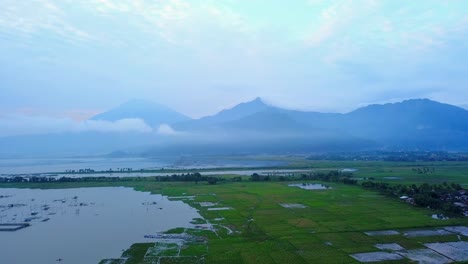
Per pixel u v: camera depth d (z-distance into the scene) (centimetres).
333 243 9575
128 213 14012
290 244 9519
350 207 14212
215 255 8738
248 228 11194
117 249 9519
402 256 8575
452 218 12162
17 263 8662
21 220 13025
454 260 8312
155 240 10169
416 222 11612
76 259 8838
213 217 12862
